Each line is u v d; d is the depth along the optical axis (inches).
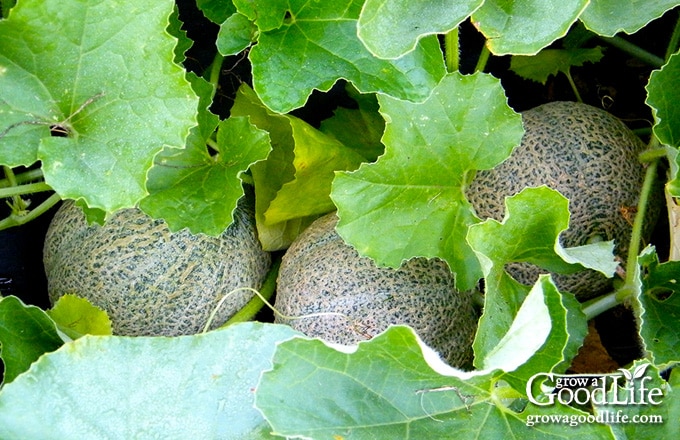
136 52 27.5
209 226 30.6
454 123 29.9
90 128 27.9
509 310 29.1
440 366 24.6
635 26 29.2
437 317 30.8
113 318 31.4
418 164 29.9
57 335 28.6
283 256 32.9
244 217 33.4
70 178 27.5
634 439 27.3
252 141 31.3
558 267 29.4
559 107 32.0
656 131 30.1
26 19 26.7
